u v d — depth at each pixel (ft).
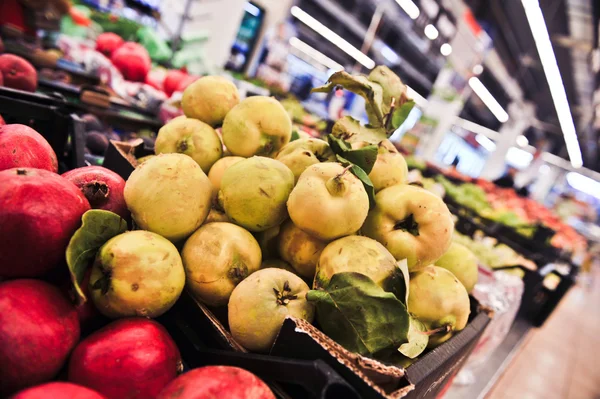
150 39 11.32
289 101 12.91
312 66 35.70
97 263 1.95
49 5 8.34
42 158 2.49
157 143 3.18
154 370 1.74
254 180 2.44
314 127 12.04
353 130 3.07
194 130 3.09
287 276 2.23
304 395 1.67
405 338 1.89
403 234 2.55
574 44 25.86
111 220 2.05
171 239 2.38
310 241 2.52
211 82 3.38
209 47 15.43
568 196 52.95
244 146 3.03
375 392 1.48
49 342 1.63
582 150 64.75
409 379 1.79
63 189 1.92
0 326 1.53
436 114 25.66
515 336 6.97
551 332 13.32
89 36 10.69
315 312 2.12
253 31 17.87
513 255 8.80
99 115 5.61
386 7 33.14
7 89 3.72
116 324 1.90
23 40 8.03
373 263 2.17
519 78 39.83
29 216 1.72
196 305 2.28
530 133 65.26
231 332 2.13
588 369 11.11
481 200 12.69
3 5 7.73
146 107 7.06
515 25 29.25
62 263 1.96
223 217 2.75
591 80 32.60
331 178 2.31
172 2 15.42
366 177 2.54
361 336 1.93
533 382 8.92
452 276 2.67
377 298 1.88
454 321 2.55
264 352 2.09
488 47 29.84
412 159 15.35
